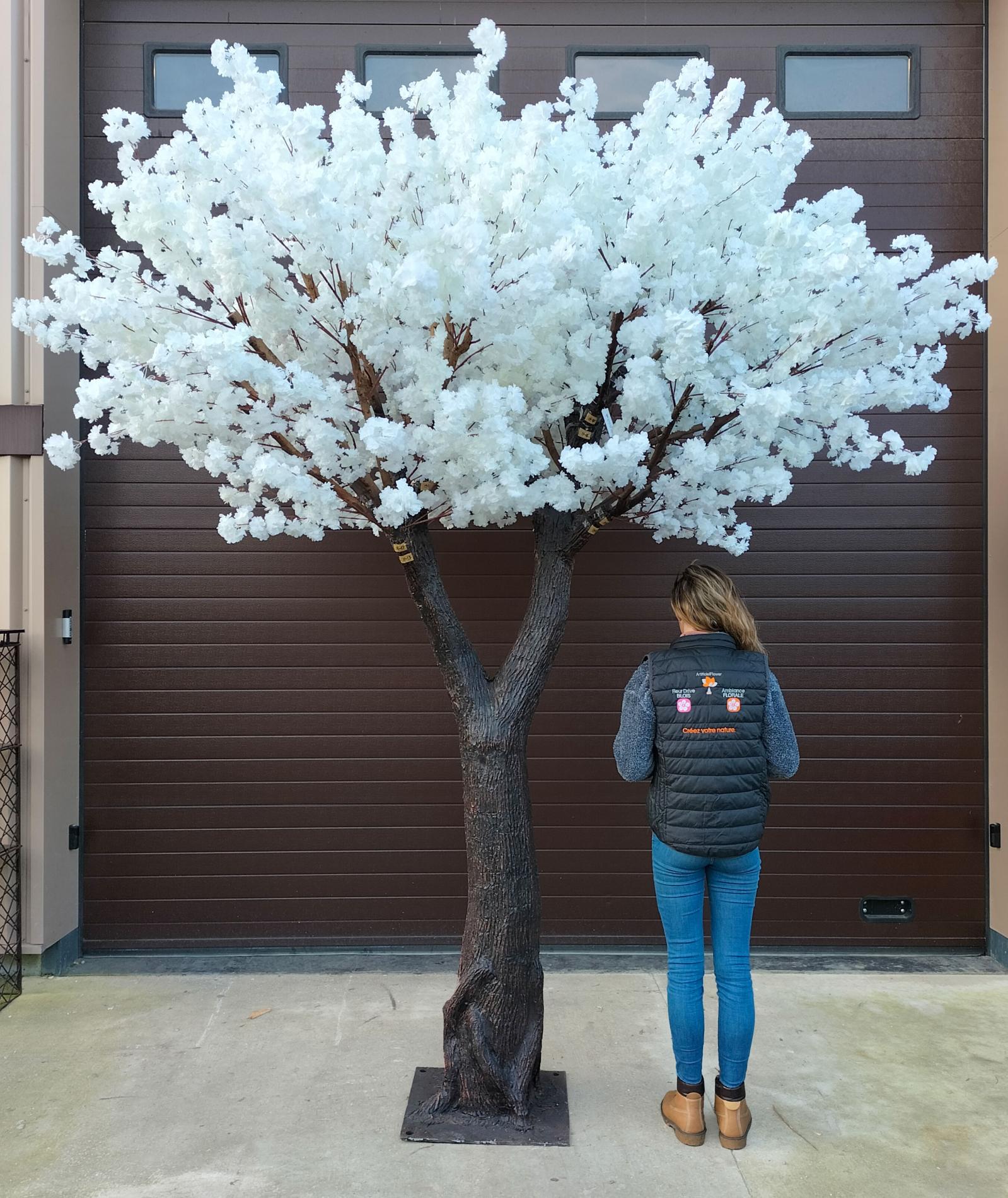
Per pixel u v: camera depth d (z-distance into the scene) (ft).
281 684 12.80
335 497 7.37
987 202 12.78
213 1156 7.81
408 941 12.77
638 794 12.81
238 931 12.71
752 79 12.87
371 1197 7.27
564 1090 8.77
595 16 12.83
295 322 7.27
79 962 12.44
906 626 12.85
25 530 11.80
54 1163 7.72
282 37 12.80
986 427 12.83
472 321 6.98
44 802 11.75
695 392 7.65
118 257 7.51
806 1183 7.48
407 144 7.10
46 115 11.84
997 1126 8.33
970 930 12.78
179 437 7.48
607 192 7.35
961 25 12.87
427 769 12.82
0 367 11.69
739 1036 7.80
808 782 12.82
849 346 7.56
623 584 12.87
